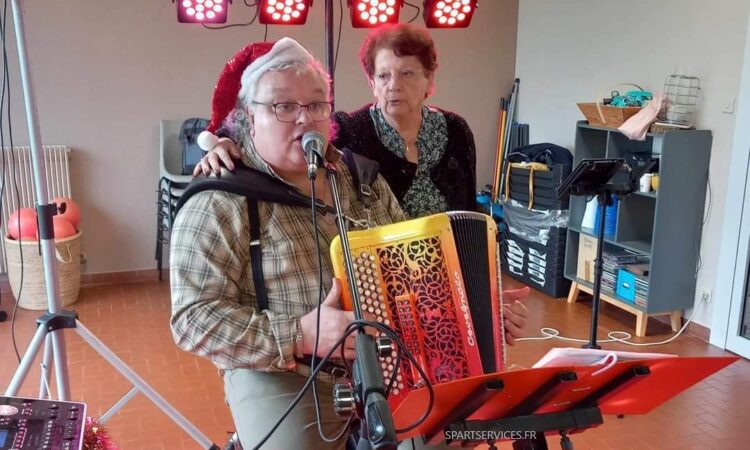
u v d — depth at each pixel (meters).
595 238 4.39
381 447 1.05
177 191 4.59
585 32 4.78
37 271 4.26
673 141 3.78
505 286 4.98
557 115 5.14
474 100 5.57
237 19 4.82
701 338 4.00
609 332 4.10
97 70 4.61
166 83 4.77
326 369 1.62
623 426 3.01
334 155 1.80
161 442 2.86
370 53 2.38
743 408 3.19
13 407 1.54
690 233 3.95
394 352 1.46
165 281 4.95
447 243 1.52
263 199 1.63
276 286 1.63
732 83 3.70
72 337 3.89
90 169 4.73
